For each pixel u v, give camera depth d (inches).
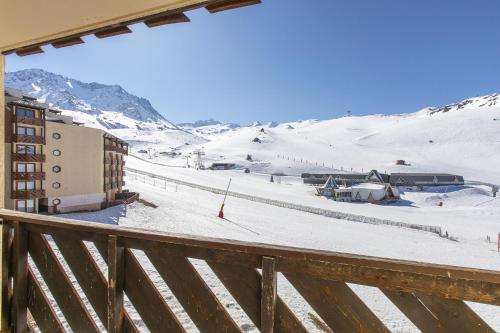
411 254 1326.3
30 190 1135.6
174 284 87.0
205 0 85.6
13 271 110.3
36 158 1147.3
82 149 1369.3
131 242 91.0
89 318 98.1
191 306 85.0
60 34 107.0
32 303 109.0
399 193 3590.1
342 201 3201.3
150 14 92.6
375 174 4249.5
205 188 2913.4
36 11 92.7
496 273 57.6
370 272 67.4
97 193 1438.2
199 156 6368.1
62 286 103.0
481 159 6953.7
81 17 95.3
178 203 1961.1
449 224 2201.0
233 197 2640.3
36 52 121.4
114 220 1266.0
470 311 61.6
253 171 5693.9
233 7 87.5
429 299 64.7
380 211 2669.8
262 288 75.1
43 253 107.3
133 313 447.5
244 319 487.8
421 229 1936.5
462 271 60.0
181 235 83.7
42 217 104.4
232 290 80.7
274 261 73.9
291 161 6525.6
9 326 110.6
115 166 1727.4
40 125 1165.7
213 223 1513.3
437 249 1446.9
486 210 2768.2
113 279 91.4
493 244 1665.8
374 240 1523.1
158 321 89.1
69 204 1311.5
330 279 70.6
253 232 1437.0
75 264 100.7
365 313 69.0
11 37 109.9
